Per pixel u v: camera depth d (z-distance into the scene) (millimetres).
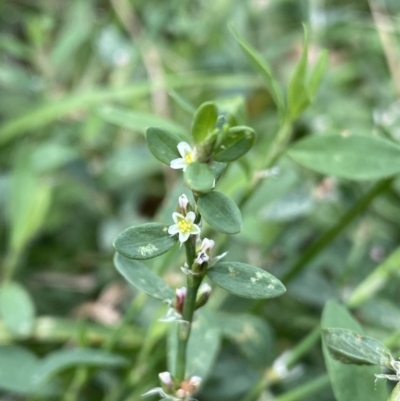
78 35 381
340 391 156
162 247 134
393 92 366
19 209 287
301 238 298
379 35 385
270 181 245
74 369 232
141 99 386
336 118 349
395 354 191
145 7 440
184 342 148
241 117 217
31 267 323
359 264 272
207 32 418
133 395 223
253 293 135
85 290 308
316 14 400
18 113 380
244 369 244
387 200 305
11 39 431
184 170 127
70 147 331
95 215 338
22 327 240
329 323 160
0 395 257
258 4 426
